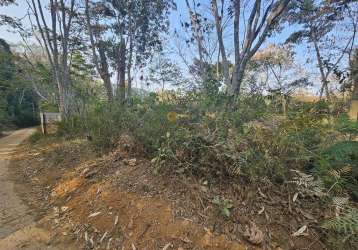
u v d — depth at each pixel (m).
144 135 2.85
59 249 1.82
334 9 9.21
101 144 3.65
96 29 10.77
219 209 1.79
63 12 8.08
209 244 1.57
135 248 1.68
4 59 14.03
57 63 8.23
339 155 2.03
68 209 2.37
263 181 1.93
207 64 9.47
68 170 3.35
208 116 2.61
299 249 1.51
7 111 20.70
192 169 2.22
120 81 11.16
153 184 2.22
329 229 1.56
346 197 1.72
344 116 2.63
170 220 1.79
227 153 2.04
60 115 7.98
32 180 3.46
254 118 2.76
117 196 2.19
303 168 2.10
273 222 1.69
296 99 3.78
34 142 6.84
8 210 2.50
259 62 11.59
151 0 11.38
